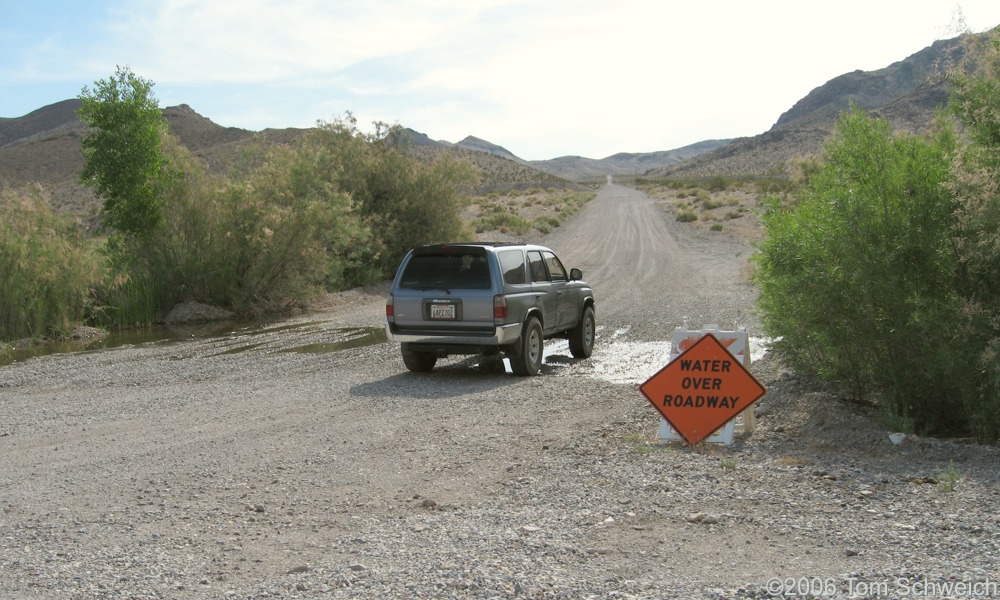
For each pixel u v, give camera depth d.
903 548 4.85
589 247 41.56
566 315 13.55
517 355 12.12
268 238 22.11
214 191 22.89
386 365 13.48
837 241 8.27
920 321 7.79
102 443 8.56
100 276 21.02
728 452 7.47
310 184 25.31
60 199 83.62
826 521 5.40
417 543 5.20
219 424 9.33
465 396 10.67
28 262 18.86
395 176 30.41
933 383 8.21
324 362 13.95
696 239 43.56
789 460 6.99
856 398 9.19
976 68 8.26
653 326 17.30
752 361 12.48
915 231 8.03
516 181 167.62
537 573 4.61
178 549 5.23
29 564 4.98
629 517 5.62
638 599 4.21
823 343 9.02
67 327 18.89
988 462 6.82
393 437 8.44
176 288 22.27
